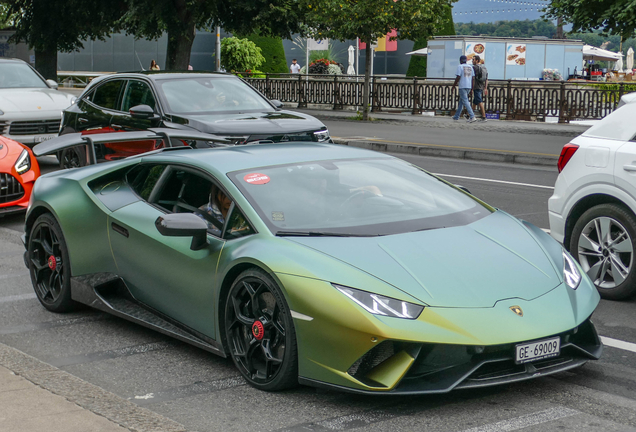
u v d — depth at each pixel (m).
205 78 10.80
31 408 3.62
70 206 5.39
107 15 27.31
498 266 4.07
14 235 8.50
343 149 5.31
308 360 3.81
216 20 27.34
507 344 3.65
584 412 3.78
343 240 4.14
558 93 21.91
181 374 4.41
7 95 13.60
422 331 3.60
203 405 3.94
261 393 4.07
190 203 4.78
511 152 14.74
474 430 3.57
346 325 3.65
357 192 4.66
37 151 6.17
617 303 5.80
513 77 34.56
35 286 5.78
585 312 4.00
